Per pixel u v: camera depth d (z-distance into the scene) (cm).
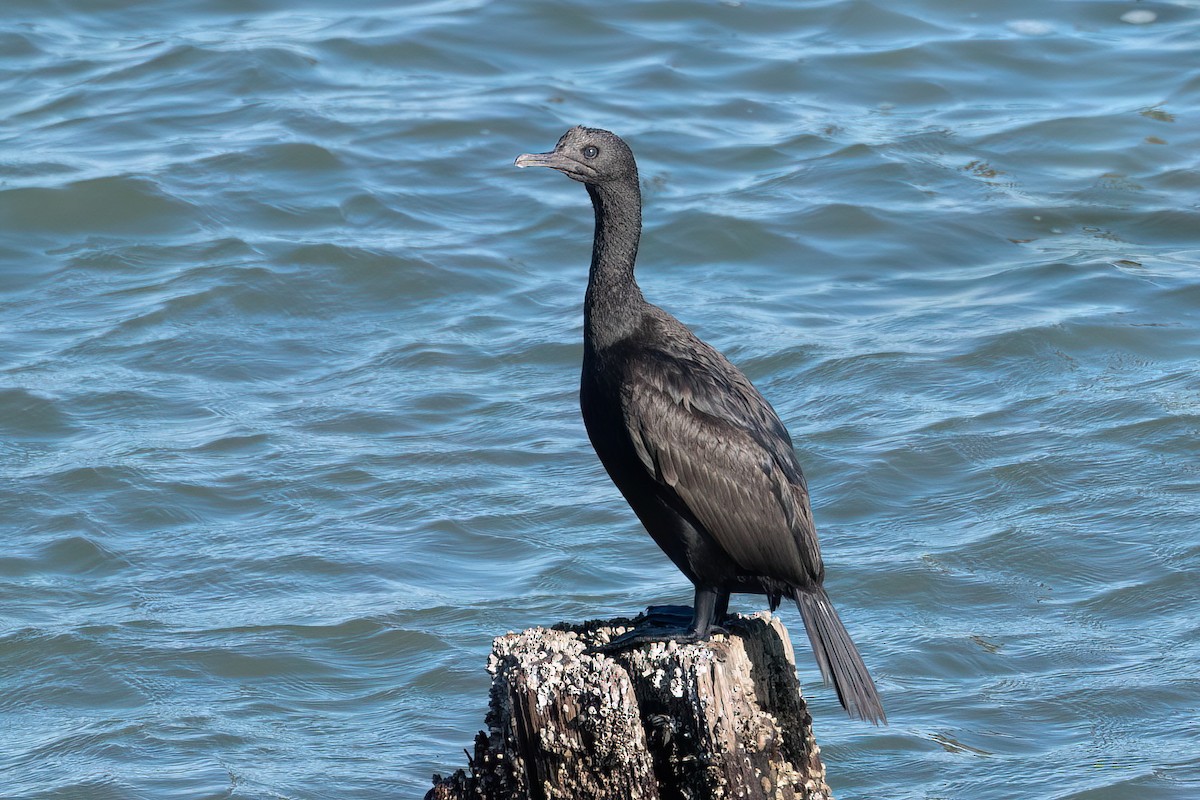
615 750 786
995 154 2347
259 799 1173
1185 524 1532
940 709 1292
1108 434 1694
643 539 1532
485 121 2391
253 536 1537
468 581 1469
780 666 841
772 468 905
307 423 1734
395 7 2781
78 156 2286
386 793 1184
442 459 1664
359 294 2009
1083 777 1188
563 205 2217
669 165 2294
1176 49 2641
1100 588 1451
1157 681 1312
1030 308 1955
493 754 839
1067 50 2650
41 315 1952
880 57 2623
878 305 1988
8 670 1350
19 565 1495
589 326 942
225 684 1330
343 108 2431
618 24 2716
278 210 2178
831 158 2314
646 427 905
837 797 1184
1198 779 1181
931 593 1449
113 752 1242
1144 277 2028
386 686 1327
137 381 1812
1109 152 2347
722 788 786
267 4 2786
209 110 2427
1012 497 1593
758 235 2134
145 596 1452
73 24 2709
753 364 1836
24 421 1727
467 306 1986
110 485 1609
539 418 1744
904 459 1655
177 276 2030
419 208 2202
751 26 2731
